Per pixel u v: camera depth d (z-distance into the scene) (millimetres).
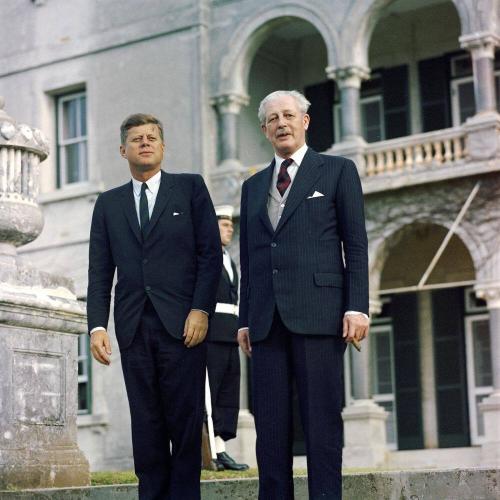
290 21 25125
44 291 10406
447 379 24703
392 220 23375
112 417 25531
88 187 26703
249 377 24594
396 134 25875
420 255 25109
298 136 7605
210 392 11719
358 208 7469
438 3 25406
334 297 7398
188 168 25672
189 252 7758
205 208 7797
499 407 22000
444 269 24922
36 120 27859
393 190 23344
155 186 7883
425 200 23062
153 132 7844
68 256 26844
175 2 26109
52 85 27719
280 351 7445
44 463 10172
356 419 23188
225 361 11898
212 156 25672
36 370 10273
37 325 10266
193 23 25875
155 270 7684
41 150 10492
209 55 25859
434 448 24625
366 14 24062
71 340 10633
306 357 7320
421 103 25672
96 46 27125
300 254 7422
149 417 7641
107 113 26875
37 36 28000
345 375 25516
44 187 27469
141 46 26547
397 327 25219
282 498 7371
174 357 7594
